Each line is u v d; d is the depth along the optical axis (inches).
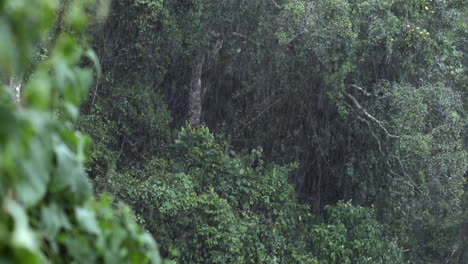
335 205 880.3
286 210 792.3
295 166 838.5
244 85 882.8
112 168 692.1
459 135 804.0
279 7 761.0
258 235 765.9
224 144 804.6
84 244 78.8
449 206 795.4
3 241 58.8
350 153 869.8
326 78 764.0
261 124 904.3
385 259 818.8
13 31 64.8
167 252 702.5
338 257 805.9
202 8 767.7
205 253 712.4
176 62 839.1
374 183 856.9
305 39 748.0
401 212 847.7
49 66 75.2
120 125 755.4
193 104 850.8
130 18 740.7
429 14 746.2
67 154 74.4
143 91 768.3
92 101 724.0
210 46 823.7
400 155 799.1
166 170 740.7
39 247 71.0
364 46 756.0
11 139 61.8
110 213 90.6
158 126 767.1
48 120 69.4
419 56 764.6
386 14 730.8
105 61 749.3
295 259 780.0
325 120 883.4
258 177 778.8
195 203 695.7
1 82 70.7
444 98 733.9
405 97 724.0
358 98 819.4
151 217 689.6
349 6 740.7
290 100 897.5
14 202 62.2
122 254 87.8
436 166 747.4
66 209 80.6
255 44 821.9
